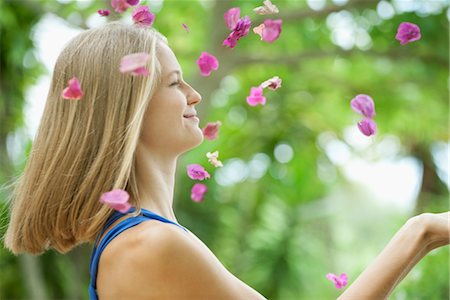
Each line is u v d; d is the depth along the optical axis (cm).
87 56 153
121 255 142
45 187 152
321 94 889
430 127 875
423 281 575
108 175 147
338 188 1181
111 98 149
